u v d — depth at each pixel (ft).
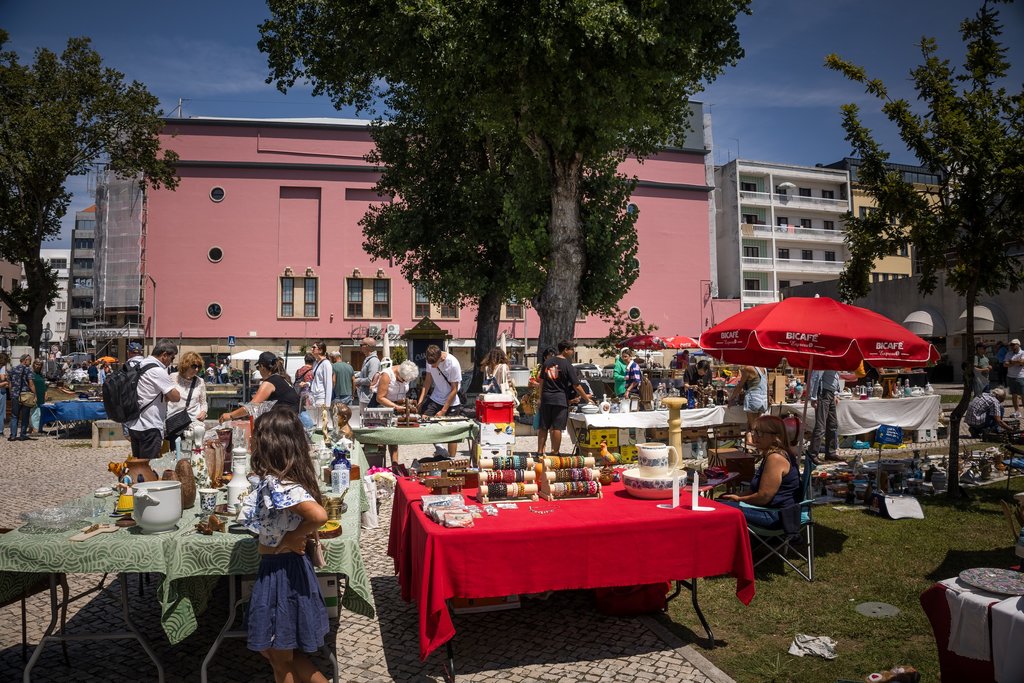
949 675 11.21
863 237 27.73
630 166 156.25
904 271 186.09
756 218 187.01
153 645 14.17
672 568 13.79
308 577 10.46
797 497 18.31
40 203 90.99
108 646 14.17
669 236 157.17
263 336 136.05
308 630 10.27
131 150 98.48
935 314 97.60
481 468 16.44
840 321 18.53
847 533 21.97
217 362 127.95
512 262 72.84
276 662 10.51
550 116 46.39
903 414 40.27
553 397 30.78
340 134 140.77
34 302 93.04
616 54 42.80
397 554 17.22
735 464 23.82
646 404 49.65
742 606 16.24
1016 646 9.93
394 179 78.64
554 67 43.01
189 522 12.64
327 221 138.51
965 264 26.55
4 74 86.12
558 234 50.14
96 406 51.37
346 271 139.03
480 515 13.84
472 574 12.51
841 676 12.72
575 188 50.44
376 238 86.74
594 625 15.21
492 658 13.57
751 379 33.35
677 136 62.18
